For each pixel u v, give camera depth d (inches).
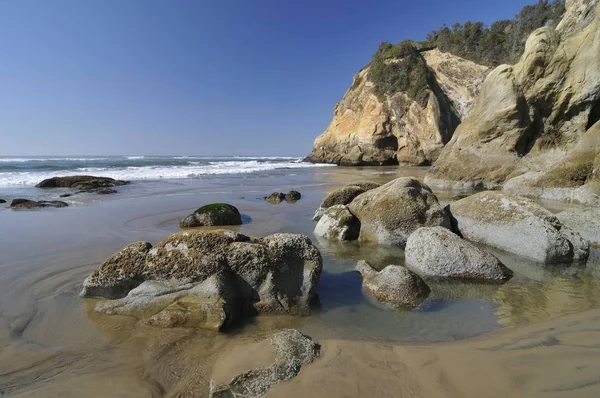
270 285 188.7
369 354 138.6
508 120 692.1
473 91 1897.1
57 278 222.7
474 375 122.0
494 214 295.9
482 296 199.6
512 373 121.3
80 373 129.3
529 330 154.6
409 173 1263.5
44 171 1089.4
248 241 202.4
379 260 269.0
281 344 140.2
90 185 749.9
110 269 190.9
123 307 177.9
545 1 1811.0
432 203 321.1
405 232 310.0
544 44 667.4
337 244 315.6
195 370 132.2
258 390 116.0
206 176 1078.4
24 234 339.6
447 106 1910.7
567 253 252.1
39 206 505.0
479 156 729.6
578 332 148.1
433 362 131.6
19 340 151.2
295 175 1174.3
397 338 155.1
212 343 151.3
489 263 224.7
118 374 129.1
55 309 181.0
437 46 2117.4
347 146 2066.9
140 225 388.2
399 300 191.8
